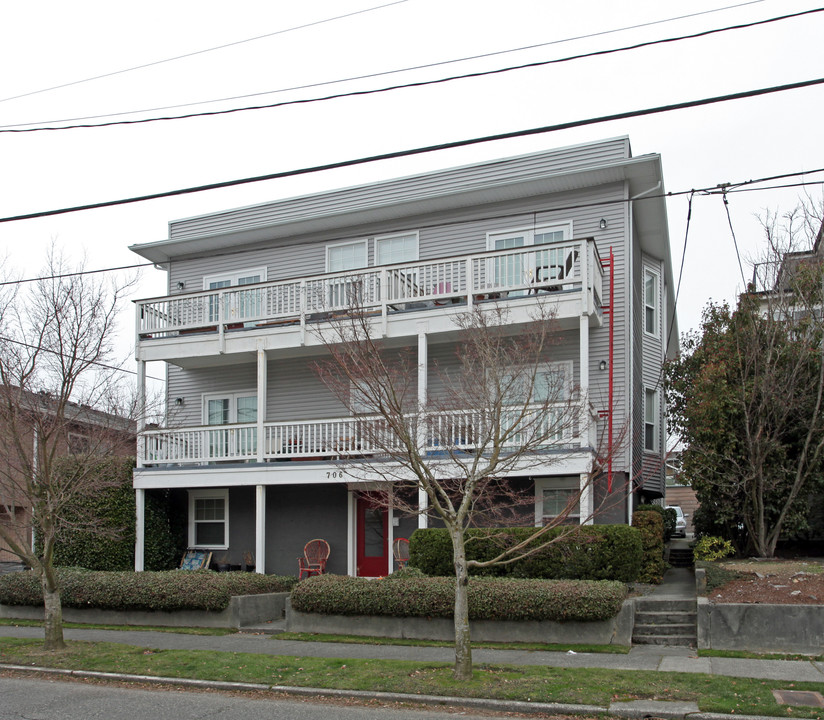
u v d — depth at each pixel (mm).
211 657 11047
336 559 18859
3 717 8516
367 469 13492
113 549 18516
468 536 14922
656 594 14000
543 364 15609
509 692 8797
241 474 18016
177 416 21562
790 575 13047
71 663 10930
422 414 12797
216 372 21719
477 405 11242
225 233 21609
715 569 13742
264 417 18297
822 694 8633
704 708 8117
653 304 21609
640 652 11367
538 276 17188
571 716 8312
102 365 15258
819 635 11000
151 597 14453
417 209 19844
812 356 15531
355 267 20656
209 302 19438
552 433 10555
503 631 12391
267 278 21688
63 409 12742
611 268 17328
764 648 11180
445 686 9117
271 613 15000
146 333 19750
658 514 16406
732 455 15789
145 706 8945
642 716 8141
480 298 17484
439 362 18594
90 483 13516
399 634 12891
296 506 19453
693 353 19047
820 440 15250
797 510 15773
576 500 10438
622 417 17188
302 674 9977
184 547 20500
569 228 18594
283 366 20906
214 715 8500
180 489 20734
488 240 19328
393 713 8508
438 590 12680
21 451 12258
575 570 14227
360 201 20797
